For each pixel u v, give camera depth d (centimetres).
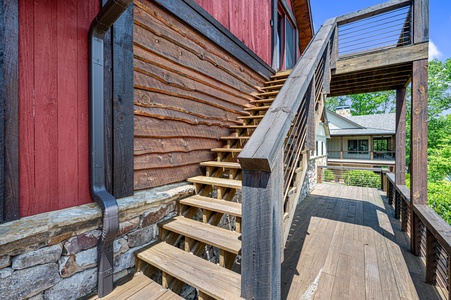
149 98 202
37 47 131
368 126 1836
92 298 143
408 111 1745
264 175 115
